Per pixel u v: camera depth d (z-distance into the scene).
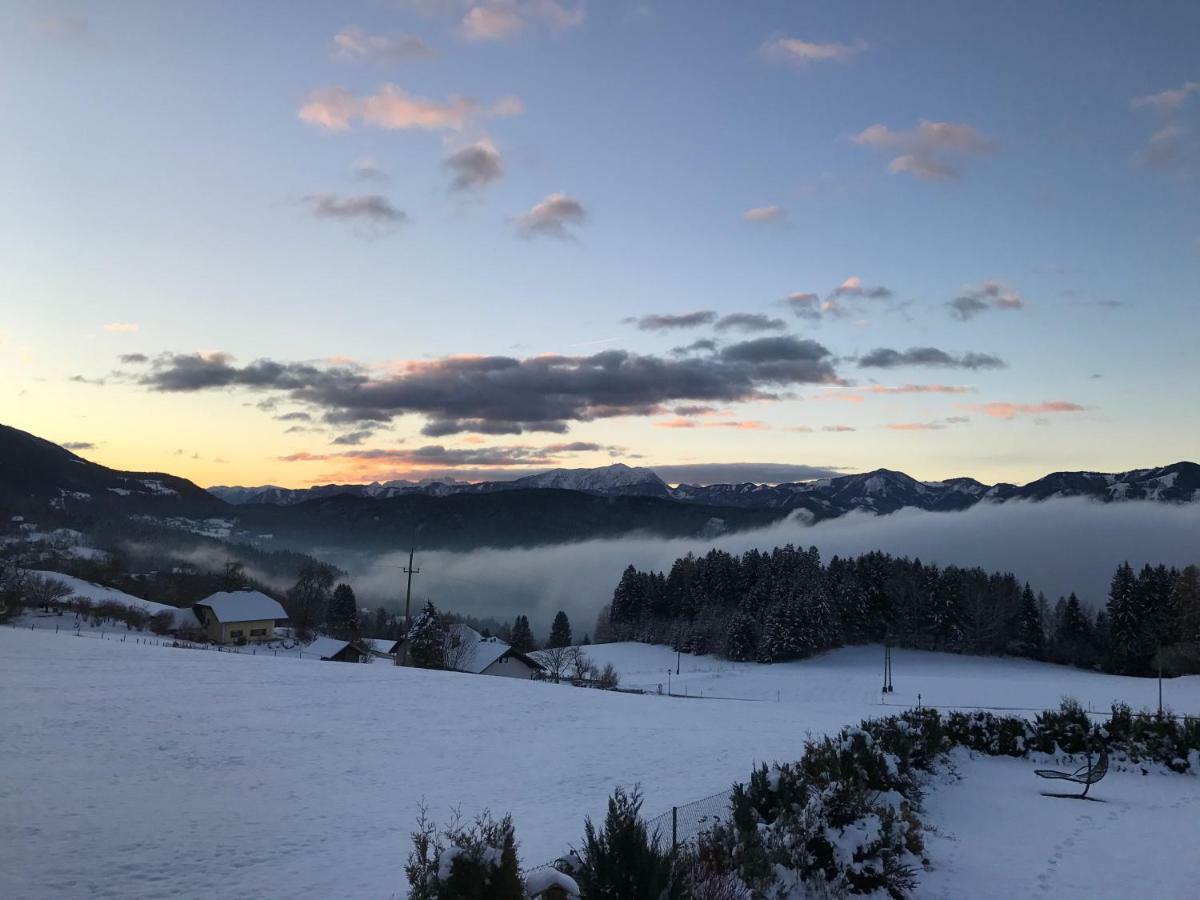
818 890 11.80
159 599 135.12
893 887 12.00
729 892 10.88
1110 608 112.06
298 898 12.60
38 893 12.45
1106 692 72.00
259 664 47.16
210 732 26.17
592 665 99.31
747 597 132.38
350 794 19.95
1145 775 22.36
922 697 69.06
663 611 154.12
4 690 31.02
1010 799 19.23
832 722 38.62
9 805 16.89
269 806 18.38
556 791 21.30
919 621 123.94
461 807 19.16
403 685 42.59
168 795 18.66
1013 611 120.75
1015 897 12.41
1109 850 15.02
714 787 22.14
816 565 147.12
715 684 91.38
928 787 19.67
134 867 13.85
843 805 13.04
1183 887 12.87
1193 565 105.00
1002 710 47.06
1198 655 98.50
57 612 97.44
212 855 14.70
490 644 86.69
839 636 123.25
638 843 8.95
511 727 31.80
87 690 32.50
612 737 30.66
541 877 9.30
